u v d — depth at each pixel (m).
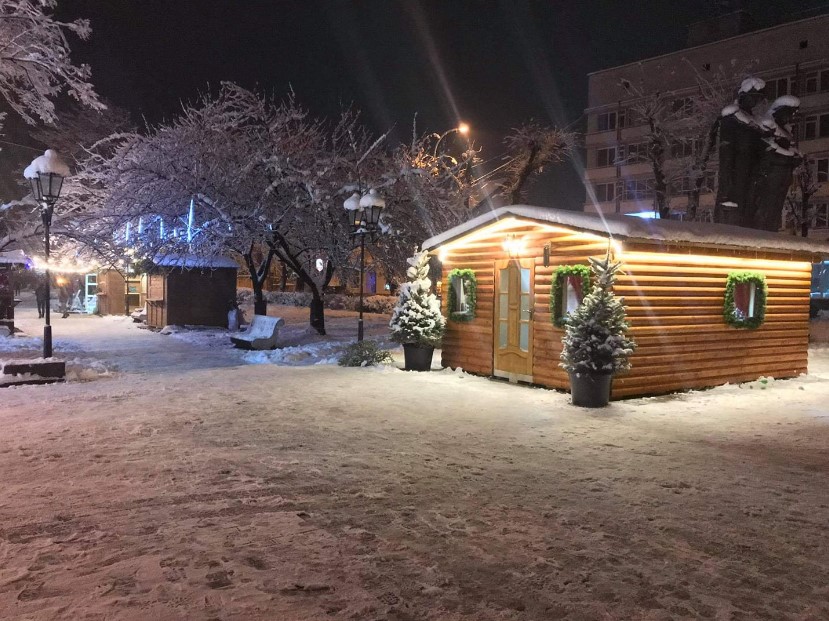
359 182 19.59
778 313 11.95
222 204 18.67
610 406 8.96
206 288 22.02
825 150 39.91
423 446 6.70
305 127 21.08
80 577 3.61
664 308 10.03
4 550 3.99
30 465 5.88
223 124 19.53
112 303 28.45
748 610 3.38
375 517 4.64
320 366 13.01
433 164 22.44
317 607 3.31
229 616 3.20
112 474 5.62
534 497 5.12
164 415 8.08
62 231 15.95
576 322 8.95
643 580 3.71
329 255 19.83
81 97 14.90
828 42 40.06
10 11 14.04
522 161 22.09
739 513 4.82
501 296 11.52
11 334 19.55
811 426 7.83
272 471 5.73
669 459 6.29
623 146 48.41
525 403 9.12
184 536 4.24
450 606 3.37
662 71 46.81
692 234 9.80
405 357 12.45
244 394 9.61
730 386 10.80
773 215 15.91
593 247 9.70
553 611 3.34
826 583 3.71
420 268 12.66
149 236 19.83
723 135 16.33
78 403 8.84
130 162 18.92
